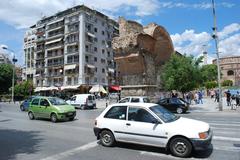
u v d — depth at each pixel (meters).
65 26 67.31
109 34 72.31
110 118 8.81
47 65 71.00
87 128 13.03
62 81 66.69
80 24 63.69
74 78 63.56
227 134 11.02
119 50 21.98
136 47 21.23
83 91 61.44
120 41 21.88
